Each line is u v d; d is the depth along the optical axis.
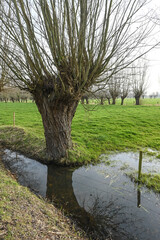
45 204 4.75
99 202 5.12
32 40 4.79
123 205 4.98
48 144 7.65
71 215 4.51
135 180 6.32
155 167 7.41
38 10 4.87
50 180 6.48
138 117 19.42
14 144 10.05
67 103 6.78
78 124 15.70
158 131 13.41
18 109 29.73
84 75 5.40
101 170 7.23
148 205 4.97
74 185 6.11
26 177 6.64
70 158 7.58
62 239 3.29
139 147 10.12
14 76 6.22
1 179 5.20
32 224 3.42
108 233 3.96
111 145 10.27
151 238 3.82
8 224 3.11
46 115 7.00
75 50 5.02
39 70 5.61
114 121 17.16
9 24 4.79
